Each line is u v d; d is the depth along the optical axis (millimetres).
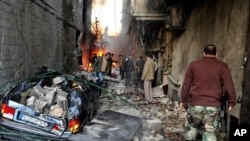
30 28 6672
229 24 5582
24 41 6238
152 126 6289
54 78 5789
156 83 13094
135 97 10938
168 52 11688
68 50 14523
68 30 14648
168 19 10477
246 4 4770
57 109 4566
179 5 9391
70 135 4340
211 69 4199
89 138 4355
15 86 5086
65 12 13312
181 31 10094
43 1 8117
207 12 7234
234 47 5258
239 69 4957
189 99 4430
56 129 4305
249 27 4562
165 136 5941
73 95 4980
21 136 4133
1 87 4883
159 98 10766
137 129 5074
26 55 6395
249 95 4422
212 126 4184
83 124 4785
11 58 5406
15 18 5594
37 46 7484
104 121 5043
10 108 4332
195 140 4438
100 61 11312
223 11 6000
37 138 4188
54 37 10250
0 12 4770
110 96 10016
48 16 9008
